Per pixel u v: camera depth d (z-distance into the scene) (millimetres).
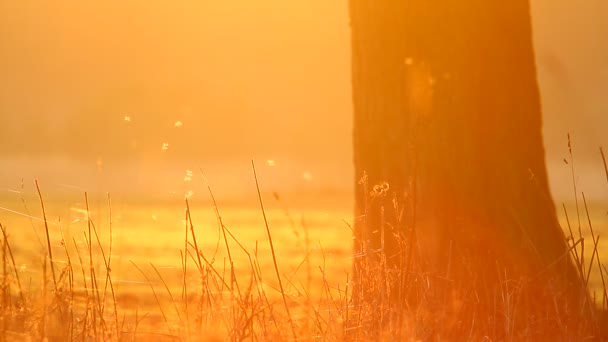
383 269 11883
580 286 13547
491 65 14391
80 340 11258
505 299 12797
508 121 14383
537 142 14602
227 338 10758
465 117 14266
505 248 13930
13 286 11719
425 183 14180
